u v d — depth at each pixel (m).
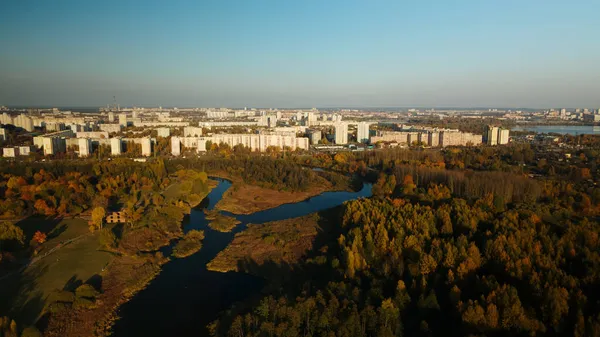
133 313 151.25
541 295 130.50
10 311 143.12
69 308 147.50
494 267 152.75
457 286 144.25
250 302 156.12
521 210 196.25
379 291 144.62
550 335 119.69
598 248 155.88
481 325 122.44
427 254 164.75
